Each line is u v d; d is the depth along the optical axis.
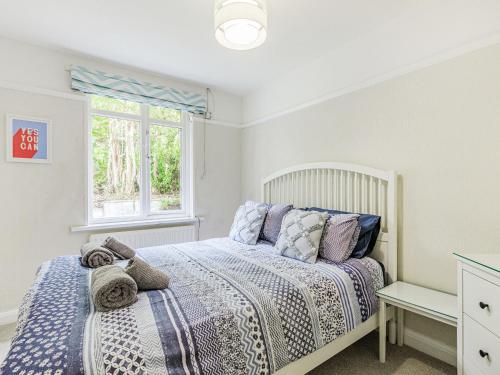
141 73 2.85
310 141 2.66
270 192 3.08
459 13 1.64
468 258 1.22
